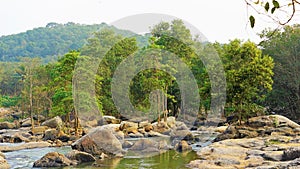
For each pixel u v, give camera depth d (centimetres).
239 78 2261
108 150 1543
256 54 2331
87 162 1404
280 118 2148
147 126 1791
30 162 1452
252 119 2203
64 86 2559
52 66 4041
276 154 1339
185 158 1432
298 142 1619
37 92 3762
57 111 2527
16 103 4875
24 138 2388
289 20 291
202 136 1869
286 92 2983
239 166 1234
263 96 2591
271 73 2286
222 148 1542
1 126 3662
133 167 1284
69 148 1878
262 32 2869
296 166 1062
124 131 1791
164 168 1260
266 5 293
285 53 3002
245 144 1631
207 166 1248
